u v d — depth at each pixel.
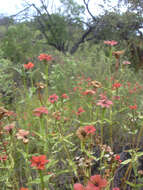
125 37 7.76
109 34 8.16
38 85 2.25
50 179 2.11
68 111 3.61
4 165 2.03
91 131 1.57
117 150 2.80
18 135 1.63
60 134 2.16
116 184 2.30
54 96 2.21
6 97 3.87
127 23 7.49
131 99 4.67
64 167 2.38
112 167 1.95
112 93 2.52
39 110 1.73
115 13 7.68
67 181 2.37
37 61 6.73
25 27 8.87
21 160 2.42
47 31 12.44
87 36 11.77
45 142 1.99
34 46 8.57
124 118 2.99
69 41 13.09
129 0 7.18
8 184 1.96
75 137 2.95
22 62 7.77
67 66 6.03
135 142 2.90
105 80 4.66
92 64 6.82
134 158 1.98
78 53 8.27
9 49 7.70
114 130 3.05
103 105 1.77
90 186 1.21
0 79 3.74
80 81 5.27
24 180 2.29
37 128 2.94
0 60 4.28
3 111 1.90
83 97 4.14
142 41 7.88
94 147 2.71
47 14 11.48
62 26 11.87
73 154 2.67
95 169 2.57
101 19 8.26
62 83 5.12
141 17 7.36
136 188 2.06
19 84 4.55
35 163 1.28
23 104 3.85
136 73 7.34
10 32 8.13
